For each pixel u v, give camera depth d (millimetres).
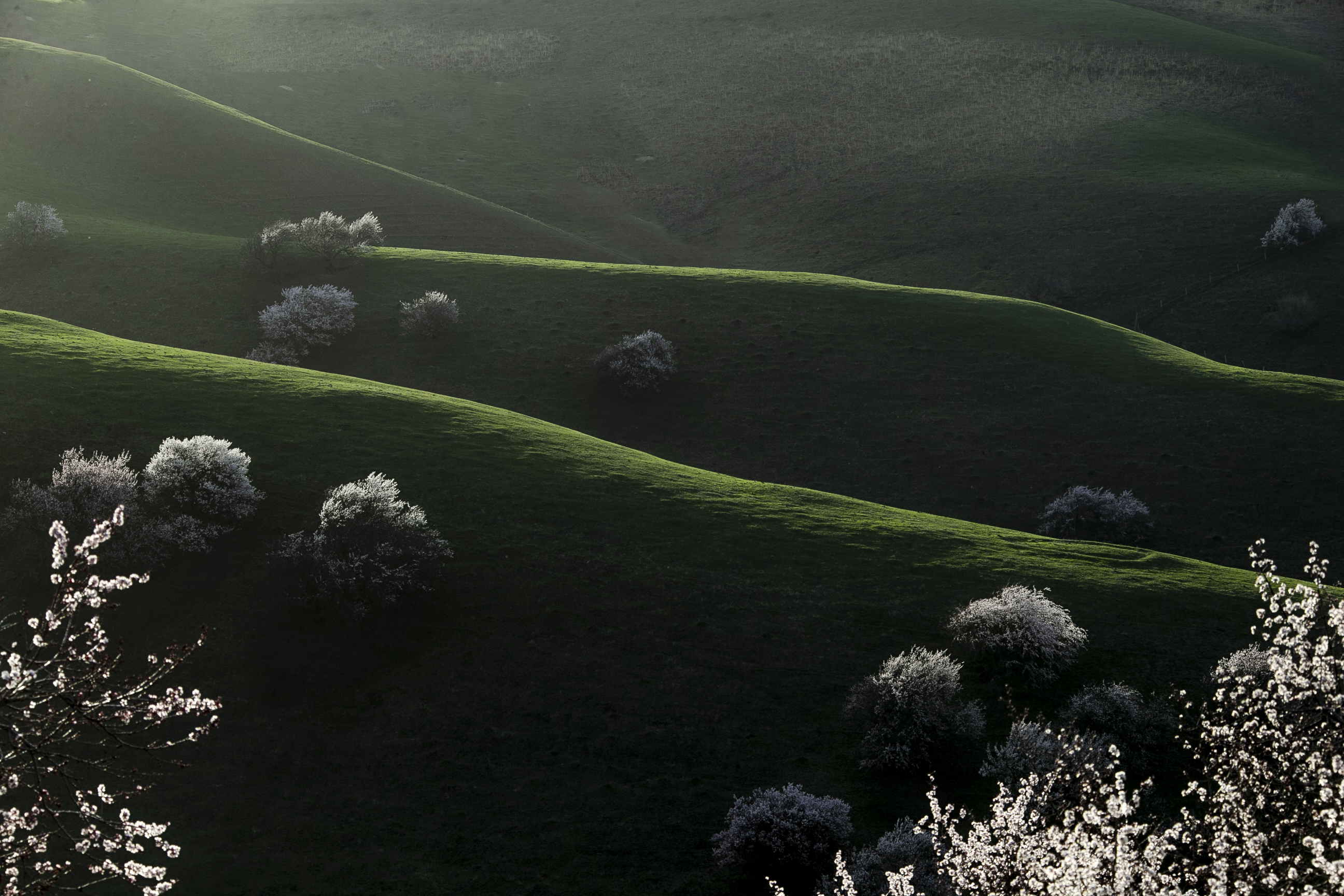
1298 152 124188
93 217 90938
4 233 80062
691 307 72375
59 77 115250
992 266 105688
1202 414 59000
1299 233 97500
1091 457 56375
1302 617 13422
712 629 32062
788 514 40250
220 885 22656
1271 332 88250
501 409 50312
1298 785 12734
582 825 24953
